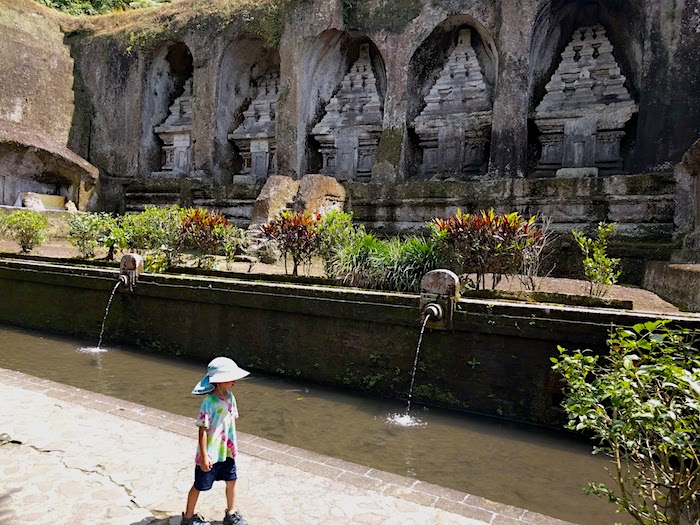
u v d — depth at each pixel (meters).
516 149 13.34
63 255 11.20
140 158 19.16
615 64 13.67
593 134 13.48
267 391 6.54
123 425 4.47
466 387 5.84
